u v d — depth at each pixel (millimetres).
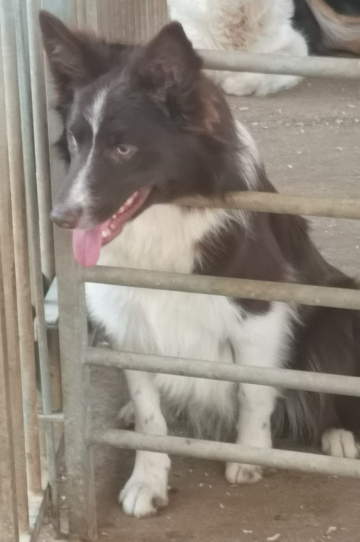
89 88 1846
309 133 3670
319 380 1834
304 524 2043
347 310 2191
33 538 1983
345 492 2109
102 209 1835
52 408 2045
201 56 1766
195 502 2094
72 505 2002
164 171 1869
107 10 2176
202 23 4445
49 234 2156
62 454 2182
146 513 2059
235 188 1904
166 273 1830
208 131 1851
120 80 1833
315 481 2135
